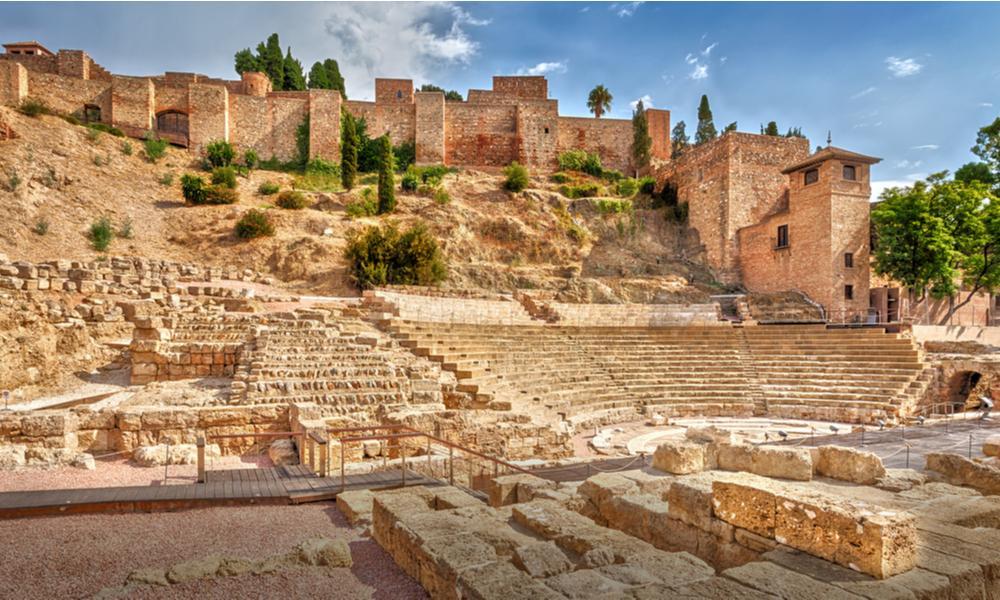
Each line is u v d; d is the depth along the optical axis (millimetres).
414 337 23391
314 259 39344
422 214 48250
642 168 65938
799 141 51500
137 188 46188
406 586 5367
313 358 17047
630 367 28688
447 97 89500
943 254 36500
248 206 46250
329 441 10250
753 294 42688
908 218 38250
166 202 45781
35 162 41625
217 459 11898
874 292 40688
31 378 17062
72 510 7734
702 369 29406
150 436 12211
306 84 85375
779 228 44594
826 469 9617
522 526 6645
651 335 33000
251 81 64875
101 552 6285
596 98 76875
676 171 57344
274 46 78938
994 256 37688
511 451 15125
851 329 31719
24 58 57031
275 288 34625
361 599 5059
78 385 17844
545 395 22734
